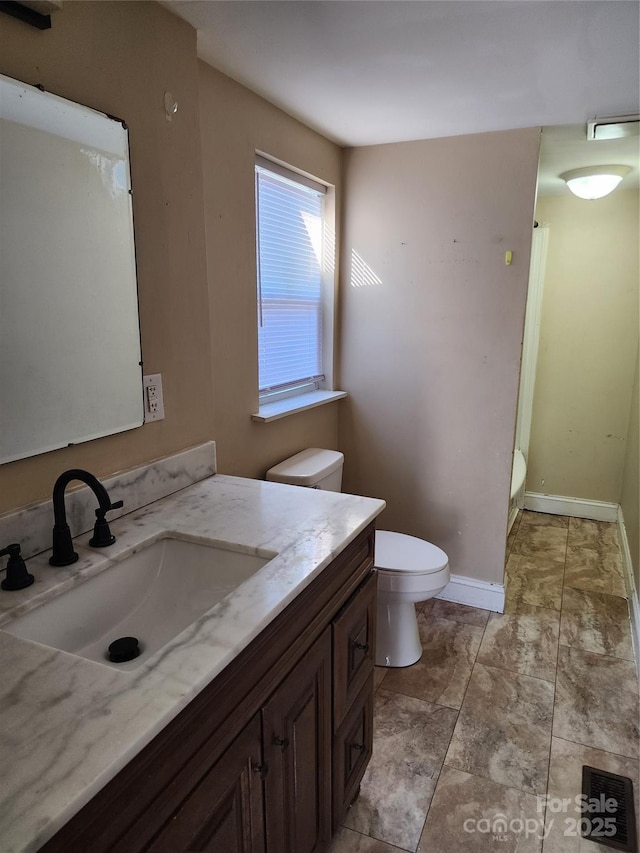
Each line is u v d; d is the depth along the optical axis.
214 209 1.76
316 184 2.45
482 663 2.24
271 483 1.64
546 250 3.52
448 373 2.55
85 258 1.24
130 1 1.28
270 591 1.02
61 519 1.09
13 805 0.59
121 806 0.69
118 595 1.17
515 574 3.00
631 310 3.43
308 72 1.71
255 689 0.97
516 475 3.26
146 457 1.47
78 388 1.25
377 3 1.30
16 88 1.06
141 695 0.75
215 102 1.71
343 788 1.43
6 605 0.96
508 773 1.70
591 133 2.24
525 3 1.29
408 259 2.53
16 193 1.09
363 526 1.34
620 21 1.37
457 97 1.90
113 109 1.26
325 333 2.70
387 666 2.21
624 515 3.40
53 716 0.71
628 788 1.65
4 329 1.09
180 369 1.55
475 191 2.35
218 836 0.89
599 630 2.46
